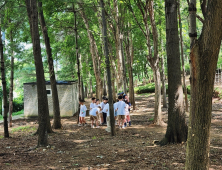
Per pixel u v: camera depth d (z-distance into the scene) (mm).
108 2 15352
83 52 26625
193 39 3717
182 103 7703
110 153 6750
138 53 26875
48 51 12203
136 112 16984
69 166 5629
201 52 3453
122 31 16172
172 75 7711
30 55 14352
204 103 3529
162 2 14578
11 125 14141
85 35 20734
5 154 6887
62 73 30984
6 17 11031
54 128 11969
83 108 13016
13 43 13234
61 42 21484
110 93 9859
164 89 18172
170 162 5527
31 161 6145
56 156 6617
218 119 12148
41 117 7934
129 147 7457
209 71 3467
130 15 14859
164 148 7016
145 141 8336
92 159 6184
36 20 8367
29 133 11031
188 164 3684
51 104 17641
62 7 12414
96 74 20328
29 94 17953
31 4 8359
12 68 13547
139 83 51062
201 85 3510
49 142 8586
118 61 16594
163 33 16281
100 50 23203
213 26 3342
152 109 17812
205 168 3588
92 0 13297
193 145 3625
